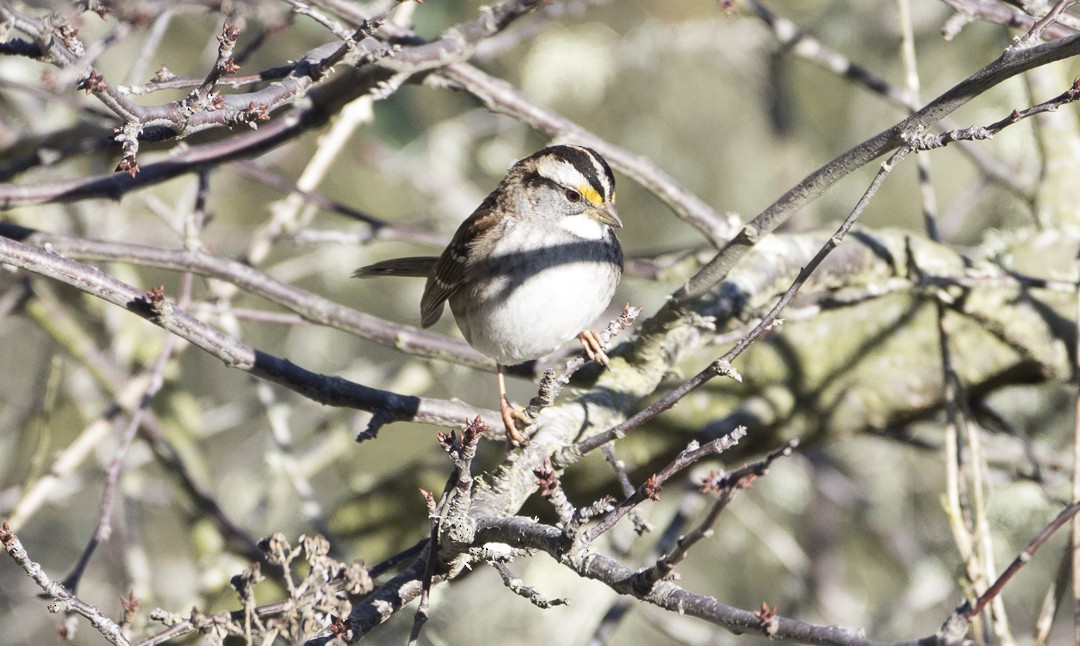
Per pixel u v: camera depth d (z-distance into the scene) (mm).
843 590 14844
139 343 13180
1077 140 11000
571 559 5230
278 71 6422
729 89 16812
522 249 8461
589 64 15828
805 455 13570
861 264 9703
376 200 17062
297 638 5684
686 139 16891
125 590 11875
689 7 16109
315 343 16281
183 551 15477
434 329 15891
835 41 15992
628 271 10625
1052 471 11008
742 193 16578
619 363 8414
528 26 11648
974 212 14961
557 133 10047
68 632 8141
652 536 13953
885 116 15875
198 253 8789
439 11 12555
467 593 13438
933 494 15172
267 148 9336
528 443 7109
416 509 10281
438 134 15945
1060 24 7555
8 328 15320
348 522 10414
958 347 9914
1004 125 5594
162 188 15875
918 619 13883
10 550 5547
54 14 5422
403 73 8102
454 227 15523
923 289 9711
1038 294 9930
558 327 8492
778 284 9227
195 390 16891
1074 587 7047
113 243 8555
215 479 15875
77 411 15461
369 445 15539
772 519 15688
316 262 15656
